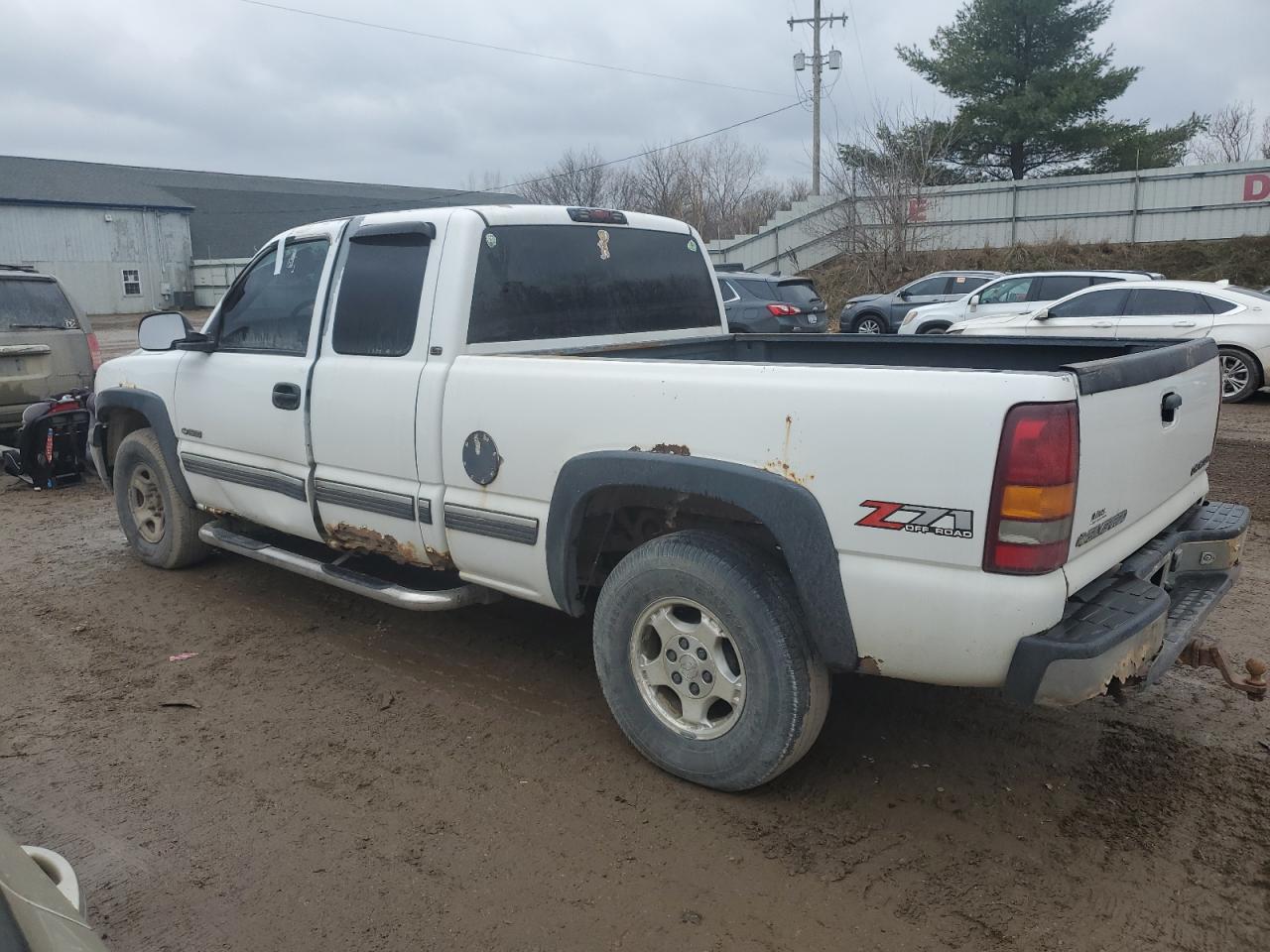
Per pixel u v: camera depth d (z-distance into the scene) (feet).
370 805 10.95
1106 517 9.51
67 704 13.69
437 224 12.96
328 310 14.17
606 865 9.78
